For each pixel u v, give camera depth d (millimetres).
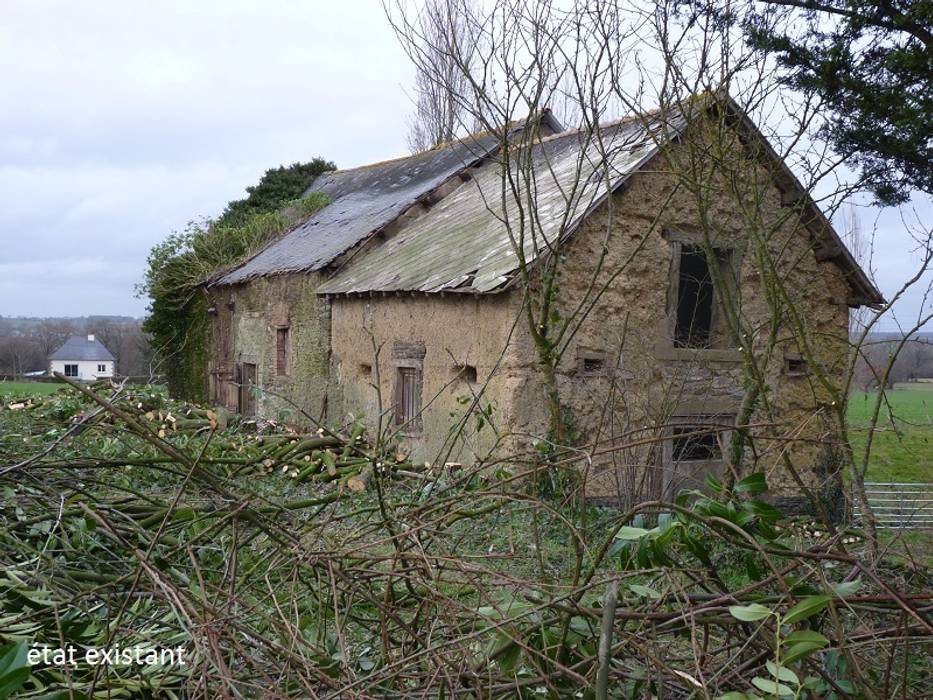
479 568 3195
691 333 10930
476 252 11039
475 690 2691
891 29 7051
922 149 6723
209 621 2881
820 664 2814
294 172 28203
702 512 2988
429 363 11055
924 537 6562
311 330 14320
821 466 10688
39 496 4117
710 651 2918
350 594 3232
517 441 9336
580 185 10789
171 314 20500
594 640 2842
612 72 6816
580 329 9828
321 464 9023
